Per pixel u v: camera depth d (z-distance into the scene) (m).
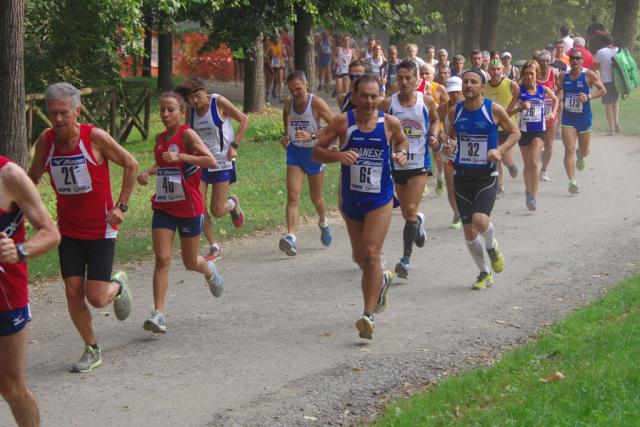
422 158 11.24
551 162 20.64
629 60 24.92
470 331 8.96
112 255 8.02
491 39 46.06
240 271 11.62
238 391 7.43
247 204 16.08
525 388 6.77
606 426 5.71
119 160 7.87
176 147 9.02
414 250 12.66
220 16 26.19
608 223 14.05
